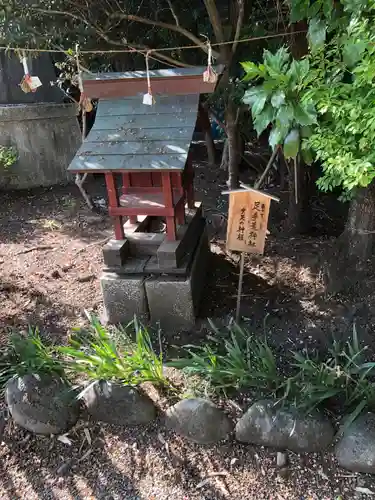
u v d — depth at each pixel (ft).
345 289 10.31
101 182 19.33
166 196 9.29
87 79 9.21
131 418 8.05
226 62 11.32
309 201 13.26
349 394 7.86
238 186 13.44
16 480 7.56
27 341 8.91
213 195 16.78
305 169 12.59
